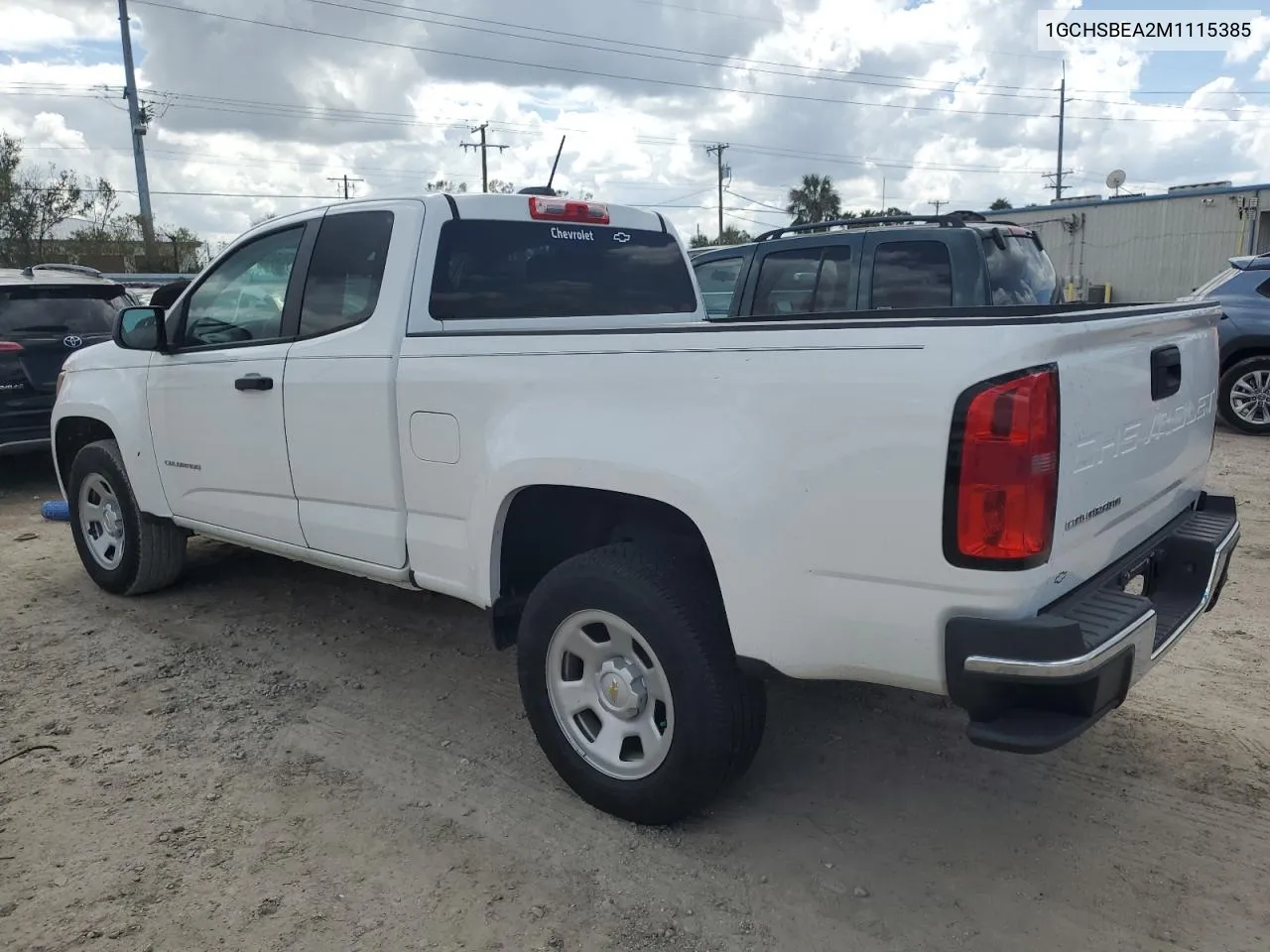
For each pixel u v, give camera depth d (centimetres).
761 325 262
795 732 374
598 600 297
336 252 394
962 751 357
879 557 242
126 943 262
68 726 388
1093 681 226
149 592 547
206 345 450
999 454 223
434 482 347
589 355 295
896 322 238
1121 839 300
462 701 407
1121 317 260
